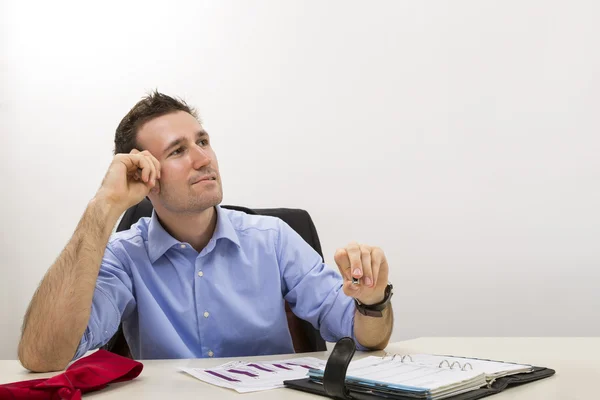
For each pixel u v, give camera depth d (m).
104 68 2.61
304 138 2.39
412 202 2.26
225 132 2.48
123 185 1.27
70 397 0.78
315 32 2.39
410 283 2.25
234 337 1.41
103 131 2.60
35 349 1.09
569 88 2.11
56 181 2.62
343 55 2.35
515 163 2.16
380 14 2.31
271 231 1.52
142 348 1.41
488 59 2.19
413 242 2.25
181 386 0.88
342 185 2.34
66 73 2.64
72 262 1.16
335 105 2.36
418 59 2.27
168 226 1.44
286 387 0.85
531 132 2.14
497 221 2.17
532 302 2.12
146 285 1.43
